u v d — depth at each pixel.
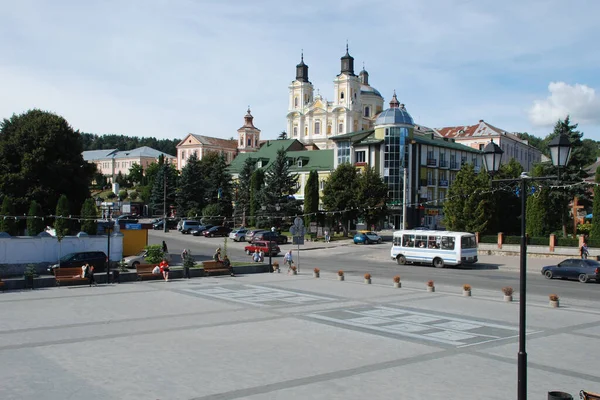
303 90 134.00
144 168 180.25
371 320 19.14
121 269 33.34
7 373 12.22
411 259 43.12
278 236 61.56
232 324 18.25
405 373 12.47
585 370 12.91
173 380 11.76
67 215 42.91
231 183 88.94
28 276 27.36
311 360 13.56
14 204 45.56
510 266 41.44
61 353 14.07
